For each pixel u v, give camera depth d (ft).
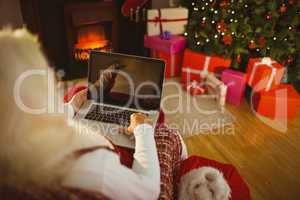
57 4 8.22
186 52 8.86
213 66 8.51
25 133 1.49
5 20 8.07
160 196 2.81
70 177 1.60
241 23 7.91
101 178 1.75
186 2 9.69
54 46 8.77
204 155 6.40
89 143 1.80
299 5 7.39
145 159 2.54
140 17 9.32
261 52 8.07
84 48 9.29
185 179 3.59
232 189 3.71
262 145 6.74
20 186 1.51
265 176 5.89
